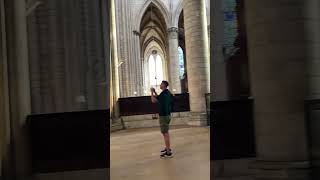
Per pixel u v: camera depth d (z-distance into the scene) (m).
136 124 19.81
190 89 16.73
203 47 16.17
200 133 12.71
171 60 39.88
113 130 17.67
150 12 44.88
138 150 9.38
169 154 7.68
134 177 5.67
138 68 34.91
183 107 19.36
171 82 39.34
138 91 33.75
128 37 31.06
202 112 16.23
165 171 6.02
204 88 16.20
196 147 9.03
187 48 16.75
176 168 6.21
